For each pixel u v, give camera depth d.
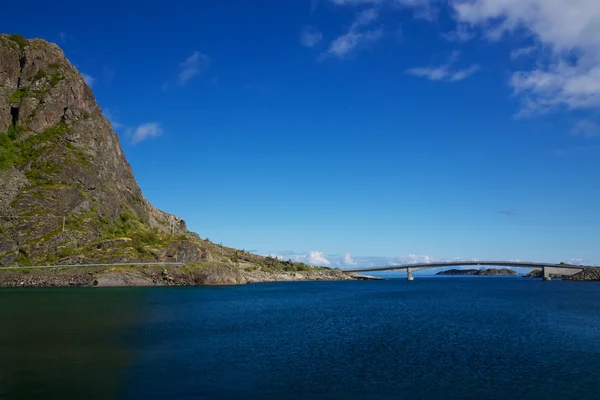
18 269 160.00
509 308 106.75
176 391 34.69
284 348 52.09
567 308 106.69
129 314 81.75
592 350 52.91
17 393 33.50
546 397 35.31
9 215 174.88
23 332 59.50
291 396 34.19
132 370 40.59
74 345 51.25
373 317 85.75
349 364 44.44
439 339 59.69
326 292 181.75
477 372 42.16
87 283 164.62
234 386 36.34
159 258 189.38
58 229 179.12
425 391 36.25
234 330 65.88
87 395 33.34
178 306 100.44
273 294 162.25
